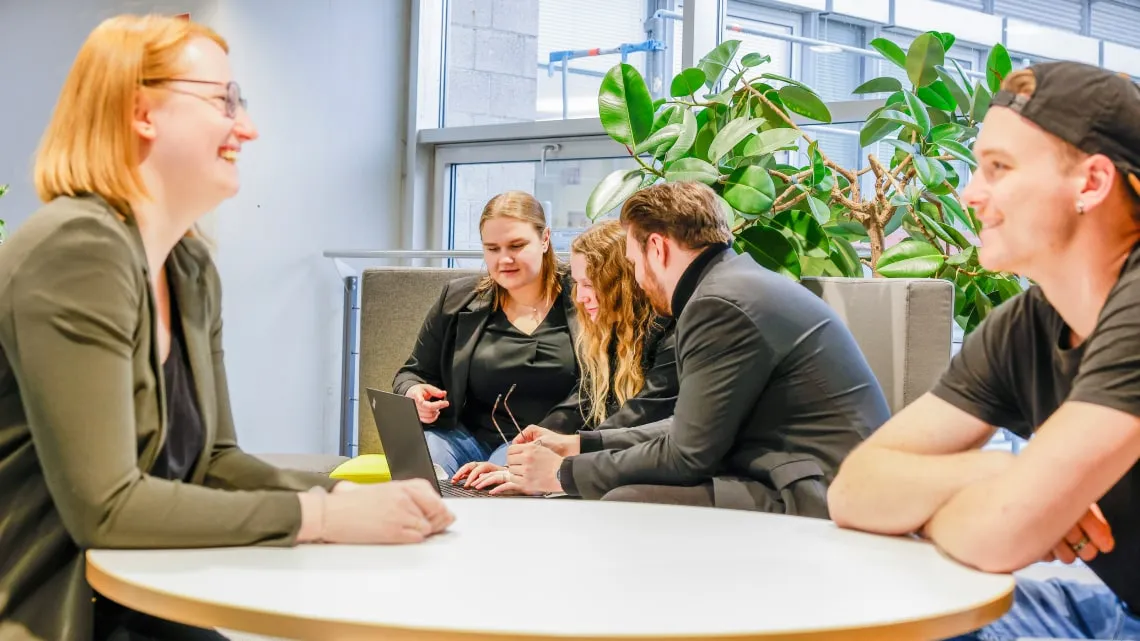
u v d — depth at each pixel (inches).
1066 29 133.6
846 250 118.8
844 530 53.8
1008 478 46.7
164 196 51.4
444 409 119.6
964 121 124.4
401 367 129.8
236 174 52.6
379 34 187.0
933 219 120.5
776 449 81.3
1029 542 45.6
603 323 106.0
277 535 47.6
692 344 81.6
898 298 92.7
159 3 168.4
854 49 145.2
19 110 175.0
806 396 80.4
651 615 38.0
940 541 48.7
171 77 50.3
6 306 46.0
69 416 45.4
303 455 133.8
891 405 92.8
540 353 116.0
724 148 111.9
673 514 57.1
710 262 85.0
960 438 56.9
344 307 183.6
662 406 101.3
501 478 94.4
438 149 190.7
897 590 42.6
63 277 46.3
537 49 178.2
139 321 49.3
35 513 47.8
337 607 38.5
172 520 46.3
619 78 117.4
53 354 45.6
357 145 185.2
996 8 137.6
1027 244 50.6
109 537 45.9
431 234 192.7
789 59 148.8
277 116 173.9
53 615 46.7
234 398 170.7
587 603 39.4
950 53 140.8
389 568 44.2
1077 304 51.3
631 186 115.8
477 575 43.2
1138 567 52.4
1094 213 49.6
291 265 177.2
